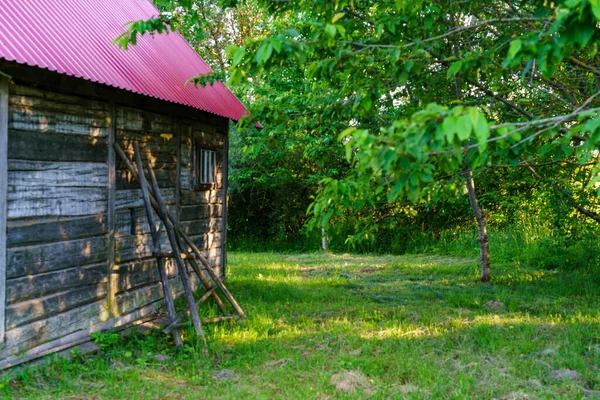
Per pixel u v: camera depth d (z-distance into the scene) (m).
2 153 4.66
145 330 6.31
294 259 14.44
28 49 4.62
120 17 7.51
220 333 6.15
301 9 5.62
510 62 3.40
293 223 17.58
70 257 5.50
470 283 9.90
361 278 10.84
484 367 5.00
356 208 4.58
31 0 5.55
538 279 9.95
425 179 3.20
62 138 5.41
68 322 5.45
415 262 13.25
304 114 6.54
